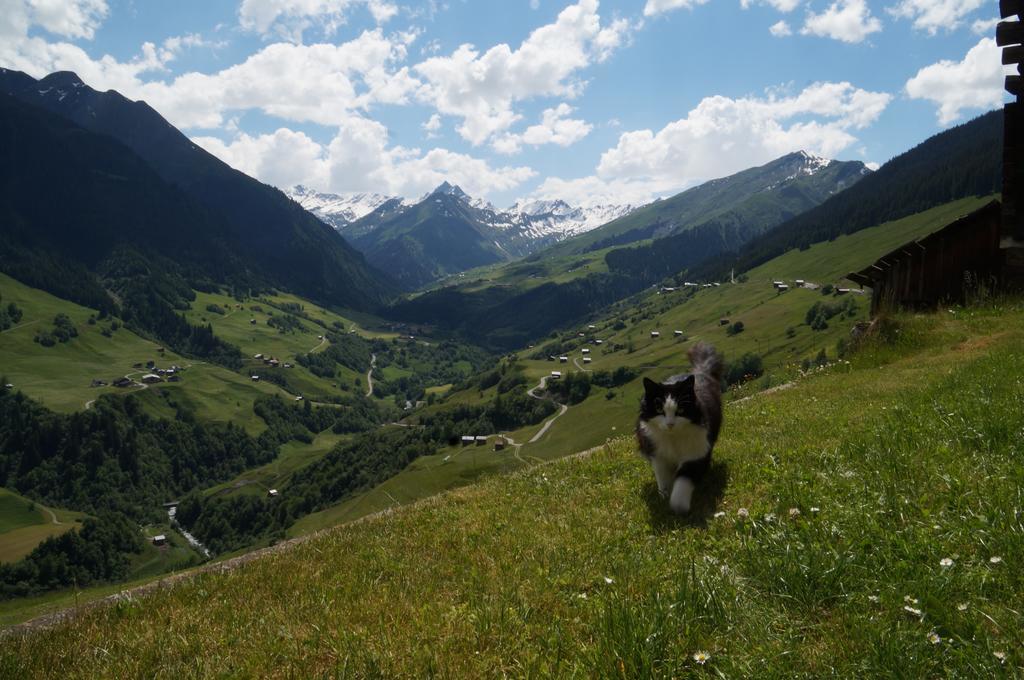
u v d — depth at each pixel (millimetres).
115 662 5469
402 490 137625
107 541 178000
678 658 4117
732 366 188500
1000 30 19609
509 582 6129
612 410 187625
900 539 5234
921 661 3705
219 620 6309
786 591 4895
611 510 8633
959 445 7863
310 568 7879
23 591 151875
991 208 24672
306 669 4812
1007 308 20906
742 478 8688
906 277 26938
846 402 13594
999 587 4430
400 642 4949
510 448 165250
